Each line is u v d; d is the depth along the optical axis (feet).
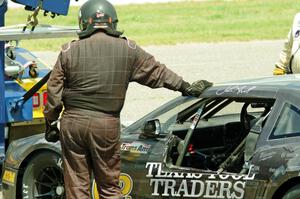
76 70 37.78
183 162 42.27
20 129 57.62
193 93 41.27
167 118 43.32
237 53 129.08
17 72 55.21
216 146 44.62
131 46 38.50
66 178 38.78
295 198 36.37
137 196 42.22
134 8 204.74
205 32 158.61
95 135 37.88
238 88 40.55
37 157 47.47
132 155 42.50
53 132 40.04
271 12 194.08
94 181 43.39
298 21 54.65
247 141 39.27
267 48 134.72
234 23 173.68
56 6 53.31
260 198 37.65
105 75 37.81
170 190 40.98
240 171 39.58
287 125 37.93
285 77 42.19
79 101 37.93
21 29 52.34
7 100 54.80
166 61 121.70
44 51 133.18
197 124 42.39
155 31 161.17
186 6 208.74
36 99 56.70
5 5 53.83
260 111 44.37
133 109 84.23
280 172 36.81
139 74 38.93
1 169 56.65
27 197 48.14
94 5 38.29
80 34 38.32
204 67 114.52
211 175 39.63
